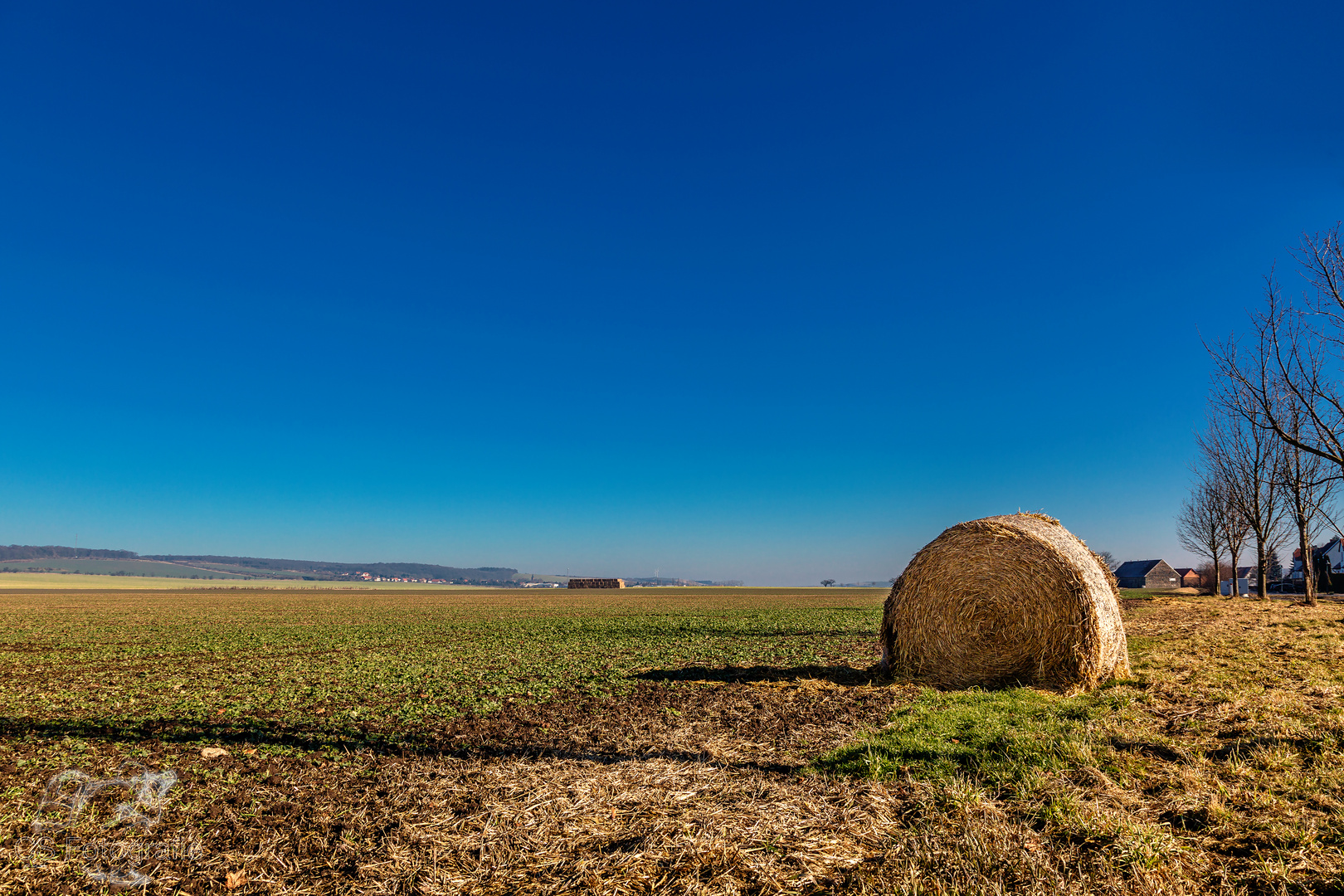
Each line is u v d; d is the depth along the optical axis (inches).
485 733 386.6
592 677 599.8
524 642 934.4
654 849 217.3
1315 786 247.0
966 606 513.0
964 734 340.5
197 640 999.0
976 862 199.9
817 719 398.9
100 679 618.2
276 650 855.7
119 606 2007.9
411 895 194.5
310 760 333.1
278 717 439.8
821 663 671.8
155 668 692.7
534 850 219.8
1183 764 279.0
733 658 724.7
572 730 390.0
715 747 338.3
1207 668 508.7
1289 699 385.4
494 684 572.4
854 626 1165.1
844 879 198.4
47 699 509.7
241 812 259.8
